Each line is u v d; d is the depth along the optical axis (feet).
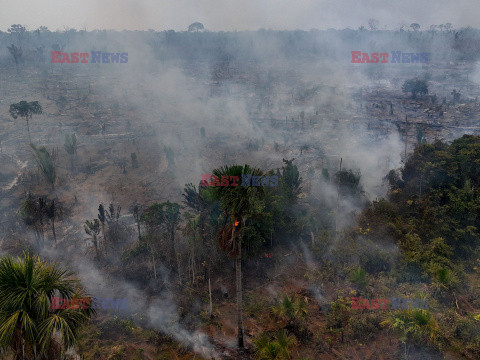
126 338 99.81
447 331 93.76
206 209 131.03
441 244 125.90
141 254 135.33
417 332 89.25
